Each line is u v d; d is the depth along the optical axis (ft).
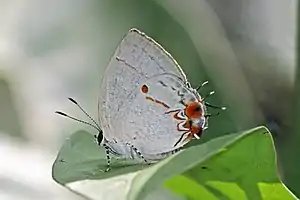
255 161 0.39
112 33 0.63
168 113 0.51
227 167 0.39
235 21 0.62
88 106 0.65
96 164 0.44
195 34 0.59
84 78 0.65
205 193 0.39
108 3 0.63
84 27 0.65
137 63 0.51
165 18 0.60
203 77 0.58
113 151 0.50
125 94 0.51
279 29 0.61
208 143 0.37
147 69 0.51
